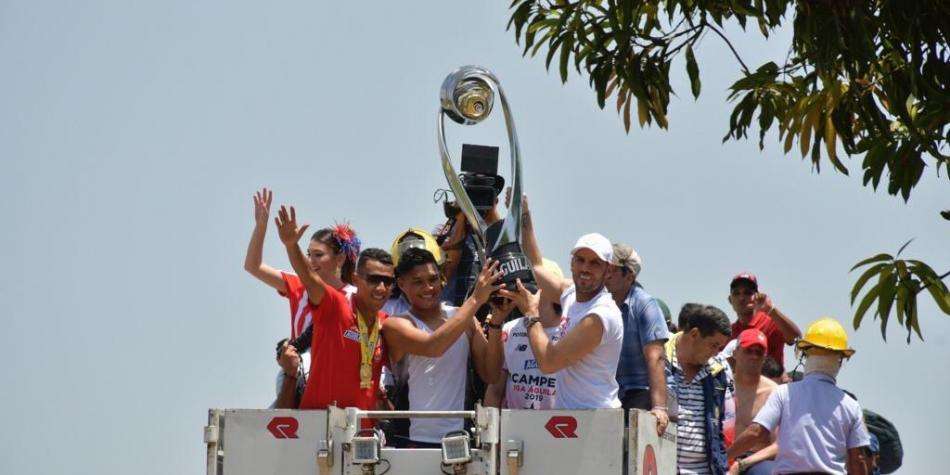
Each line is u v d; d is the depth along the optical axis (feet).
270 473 88.02
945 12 107.86
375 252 96.63
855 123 118.42
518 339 100.73
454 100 100.53
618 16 119.55
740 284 146.00
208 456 88.12
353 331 96.32
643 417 87.97
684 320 113.80
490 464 86.43
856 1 108.37
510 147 100.27
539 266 106.01
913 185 110.22
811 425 113.80
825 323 116.06
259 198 112.27
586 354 94.94
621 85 124.98
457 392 99.66
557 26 120.06
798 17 110.32
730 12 117.80
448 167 100.63
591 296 96.94
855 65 112.47
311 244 114.73
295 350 101.14
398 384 101.50
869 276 109.29
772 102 121.29
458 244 108.99
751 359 127.85
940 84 108.47
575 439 86.22
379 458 87.81
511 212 97.71
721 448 114.01
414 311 100.73
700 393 114.42
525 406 99.50
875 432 129.80
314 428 88.02
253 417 88.33
